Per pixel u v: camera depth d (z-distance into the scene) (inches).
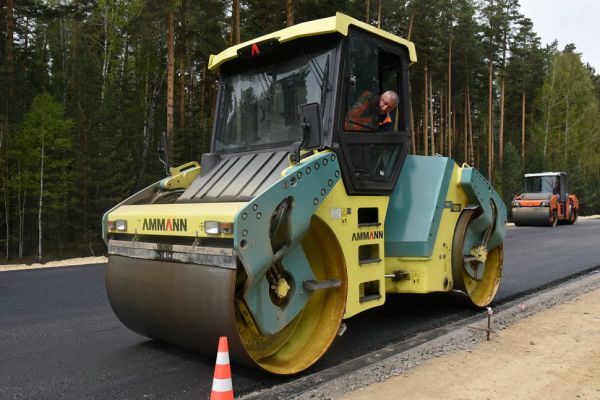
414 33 1295.5
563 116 1836.9
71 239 1037.8
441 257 233.0
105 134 968.3
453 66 1530.5
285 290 162.9
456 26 1502.2
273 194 149.1
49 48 1310.3
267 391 151.1
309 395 145.4
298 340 177.2
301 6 823.1
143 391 154.6
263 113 197.3
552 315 237.9
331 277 178.7
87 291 319.6
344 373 167.5
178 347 198.2
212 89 1200.2
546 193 958.4
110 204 917.8
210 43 1040.8
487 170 1737.2
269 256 147.5
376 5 1124.5
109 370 173.2
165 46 1206.3
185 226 156.9
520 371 163.3
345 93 181.3
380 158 200.1
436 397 143.2
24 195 908.6
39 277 375.2
